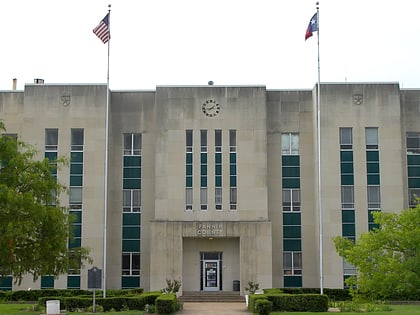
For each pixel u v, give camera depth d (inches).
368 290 2018.9
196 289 2561.5
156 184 2578.7
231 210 2554.1
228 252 2576.3
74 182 2596.0
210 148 2593.5
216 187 2576.3
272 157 2679.6
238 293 2480.3
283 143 2689.5
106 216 2358.5
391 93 2613.2
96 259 2556.6
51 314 1707.7
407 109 2682.1
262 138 2596.0
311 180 2662.4
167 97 2618.1
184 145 2596.0
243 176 2573.8
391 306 1940.2
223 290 2559.1
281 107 2701.8
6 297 2329.0
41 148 2603.3
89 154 2608.3
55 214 1712.6
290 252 2625.5
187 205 2566.4
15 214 1656.0
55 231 1718.8
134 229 2642.7
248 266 2486.5
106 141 2352.4
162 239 2508.6
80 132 2630.4
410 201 2642.7
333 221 2554.1
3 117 2679.6
